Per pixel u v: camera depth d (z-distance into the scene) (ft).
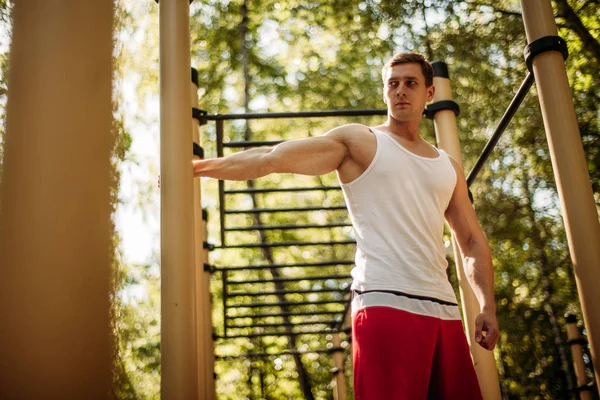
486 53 26.05
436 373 6.16
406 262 6.09
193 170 6.61
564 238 25.73
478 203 26.48
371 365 5.81
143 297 31.12
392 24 28.58
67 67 3.83
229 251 38.83
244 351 39.32
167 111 6.70
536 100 24.91
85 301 3.46
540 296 26.27
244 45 34.96
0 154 3.61
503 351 27.22
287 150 6.49
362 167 6.58
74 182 3.60
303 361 41.16
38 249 3.43
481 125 26.61
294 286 39.42
